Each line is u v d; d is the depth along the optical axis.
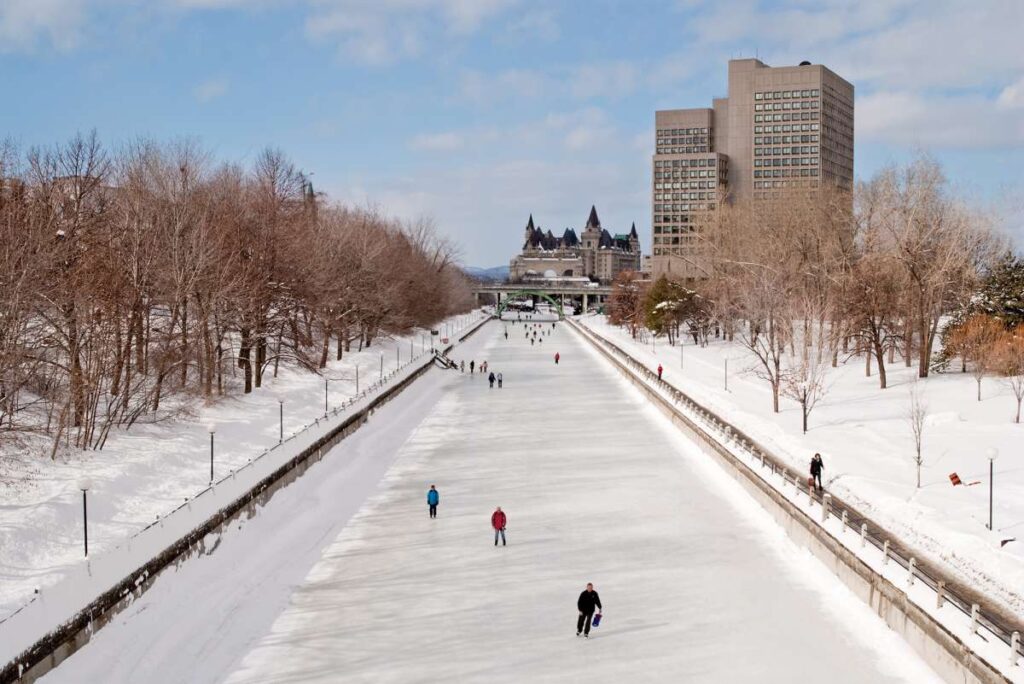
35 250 56.66
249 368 81.62
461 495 57.88
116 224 73.38
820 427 67.94
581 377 125.50
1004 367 75.38
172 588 39.88
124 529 42.25
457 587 41.53
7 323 51.44
